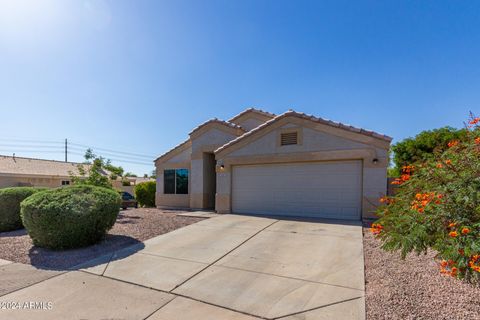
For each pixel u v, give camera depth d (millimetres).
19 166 25922
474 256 2779
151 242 7516
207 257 6137
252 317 3561
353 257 5875
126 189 30594
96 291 4410
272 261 5781
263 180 12359
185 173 16219
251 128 15898
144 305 3918
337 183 10875
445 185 3682
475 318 3197
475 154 3932
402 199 4621
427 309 3486
